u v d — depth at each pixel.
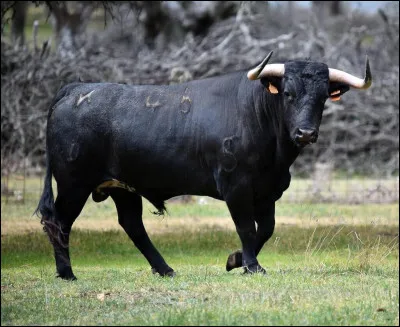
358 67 91.19
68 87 38.38
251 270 35.78
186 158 36.44
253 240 36.09
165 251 49.12
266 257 46.69
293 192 78.69
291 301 29.14
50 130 37.94
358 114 91.12
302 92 34.44
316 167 85.06
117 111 37.19
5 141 75.12
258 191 36.09
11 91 74.69
